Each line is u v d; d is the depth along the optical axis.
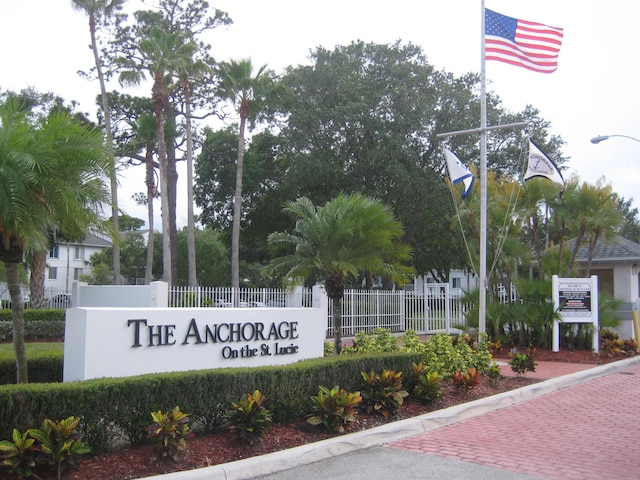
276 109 33.03
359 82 30.94
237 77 26.75
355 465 6.72
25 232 7.49
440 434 8.23
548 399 11.04
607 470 6.54
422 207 30.75
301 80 31.67
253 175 35.03
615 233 18.66
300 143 31.34
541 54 15.53
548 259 19.36
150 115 30.81
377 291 23.19
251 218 37.25
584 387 12.48
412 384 9.91
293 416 8.06
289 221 35.78
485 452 7.26
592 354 16.70
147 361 8.54
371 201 13.44
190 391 7.02
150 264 31.75
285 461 6.59
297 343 10.61
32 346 15.70
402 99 30.50
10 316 20.02
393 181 30.06
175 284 33.06
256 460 6.41
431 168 31.72
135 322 8.44
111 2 26.48
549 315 17.28
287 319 10.49
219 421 7.32
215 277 47.88
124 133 33.34
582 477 6.28
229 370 7.52
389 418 8.70
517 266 19.69
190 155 27.77
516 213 18.36
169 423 6.29
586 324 17.66
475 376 10.62
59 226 8.20
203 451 6.71
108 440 6.43
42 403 5.96
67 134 7.72
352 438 7.46
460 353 12.02
